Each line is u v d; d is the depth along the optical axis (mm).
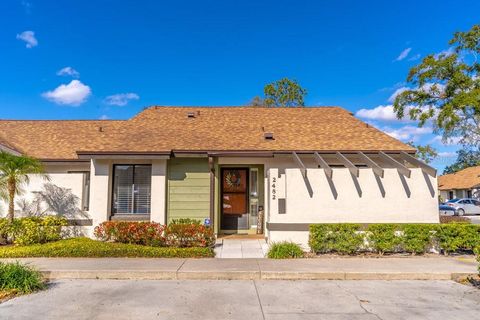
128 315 5117
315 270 7535
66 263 8125
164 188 12109
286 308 5449
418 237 9250
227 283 6996
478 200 33938
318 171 10039
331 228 9312
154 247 9539
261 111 16906
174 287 6680
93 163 11961
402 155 11773
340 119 15602
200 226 10078
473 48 20359
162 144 12672
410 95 21828
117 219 12117
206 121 15461
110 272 7379
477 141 20891
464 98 19281
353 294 6227
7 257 8750
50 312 5230
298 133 13984
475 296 6117
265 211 12359
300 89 36875
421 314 5184
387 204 9945
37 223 10555
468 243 9195
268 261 8461
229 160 12625
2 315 5094
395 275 7352
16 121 17000
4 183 10539
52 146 14289
